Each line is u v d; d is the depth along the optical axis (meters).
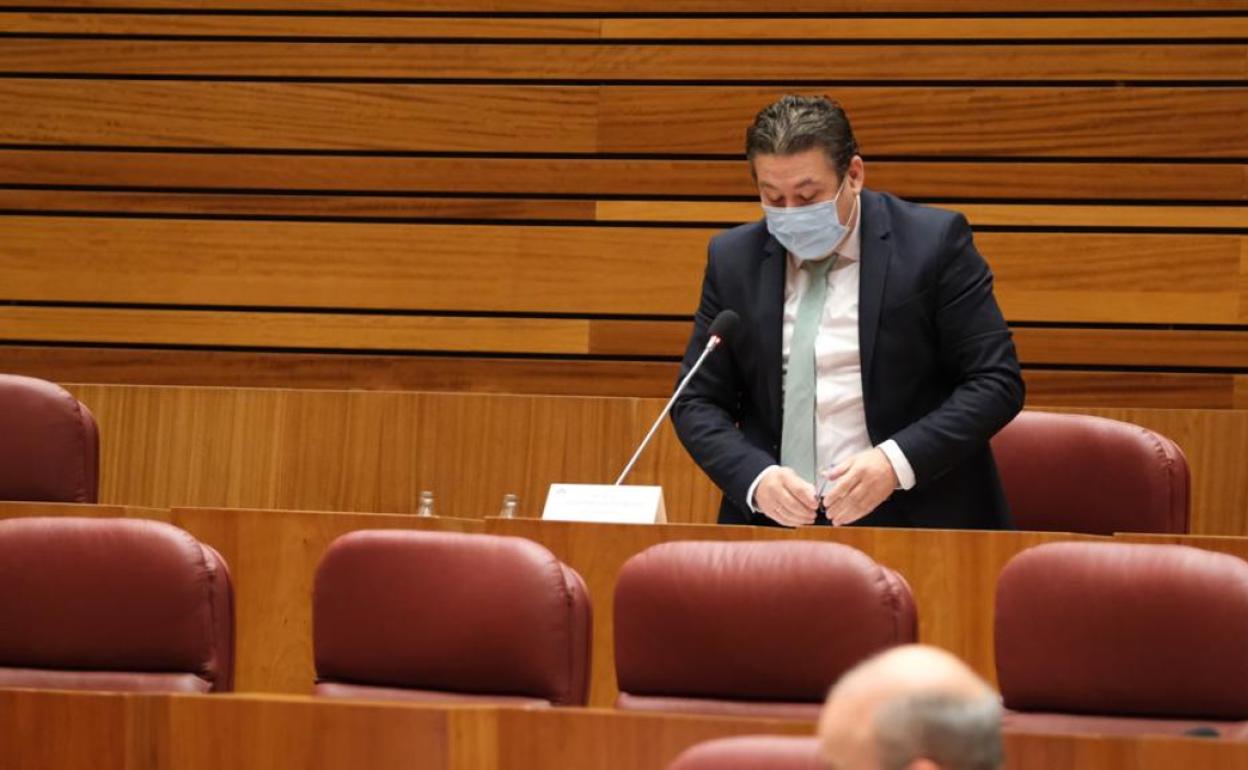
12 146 15.61
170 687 7.53
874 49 14.87
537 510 13.43
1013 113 14.69
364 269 15.20
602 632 8.63
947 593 8.27
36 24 15.67
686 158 15.08
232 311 15.27
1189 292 14.38
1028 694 7.04
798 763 5.04
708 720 5.70
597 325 14.92
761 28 15.06
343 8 15.50
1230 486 12.98
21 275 15.47
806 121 8.71
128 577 7.61
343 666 7.43
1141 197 14.51
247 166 15.41
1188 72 14.55
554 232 15.05
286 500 13.79
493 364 14.96
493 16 15.36
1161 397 14.24
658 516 9.37
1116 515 10.71
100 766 6.02
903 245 9.06
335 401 13.78
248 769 5.94
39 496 10.18
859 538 8.37
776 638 7.01
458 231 15.16
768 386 9.11
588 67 15.20
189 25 15.58
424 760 5.83
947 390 9.20
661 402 13.32
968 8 14.85
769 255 9.24
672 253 14.91
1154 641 6.88
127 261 15.40
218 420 13.92
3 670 7.63
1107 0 14.70
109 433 13.99
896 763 3.55
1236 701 6.79
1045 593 7.03
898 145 14.80
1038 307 14.52
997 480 9.19
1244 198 14.40
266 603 9.02
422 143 15.29
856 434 9.02
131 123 15.53
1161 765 5.41
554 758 5.80
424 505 12.78
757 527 8.44
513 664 7.21
